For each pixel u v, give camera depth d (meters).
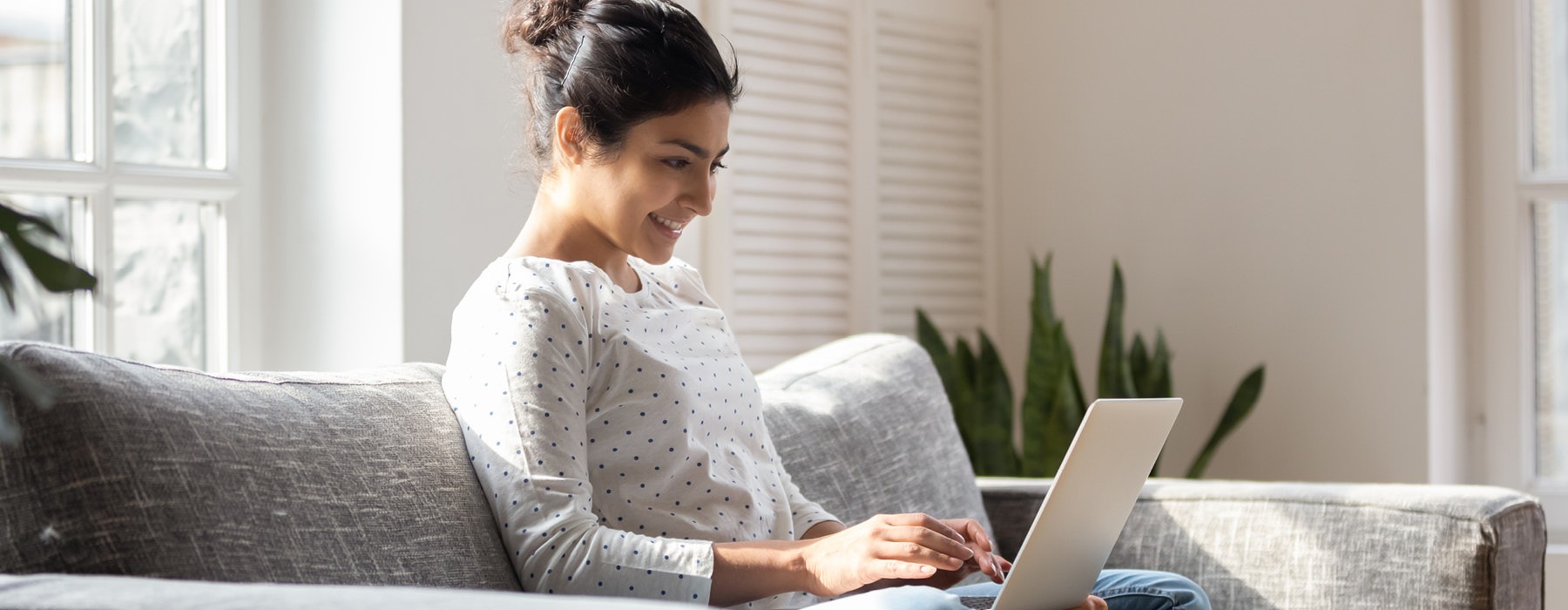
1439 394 2.94
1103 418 1.21
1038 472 2.90
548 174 1.52
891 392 2.09
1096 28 3.37
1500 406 3.08
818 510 1.61
